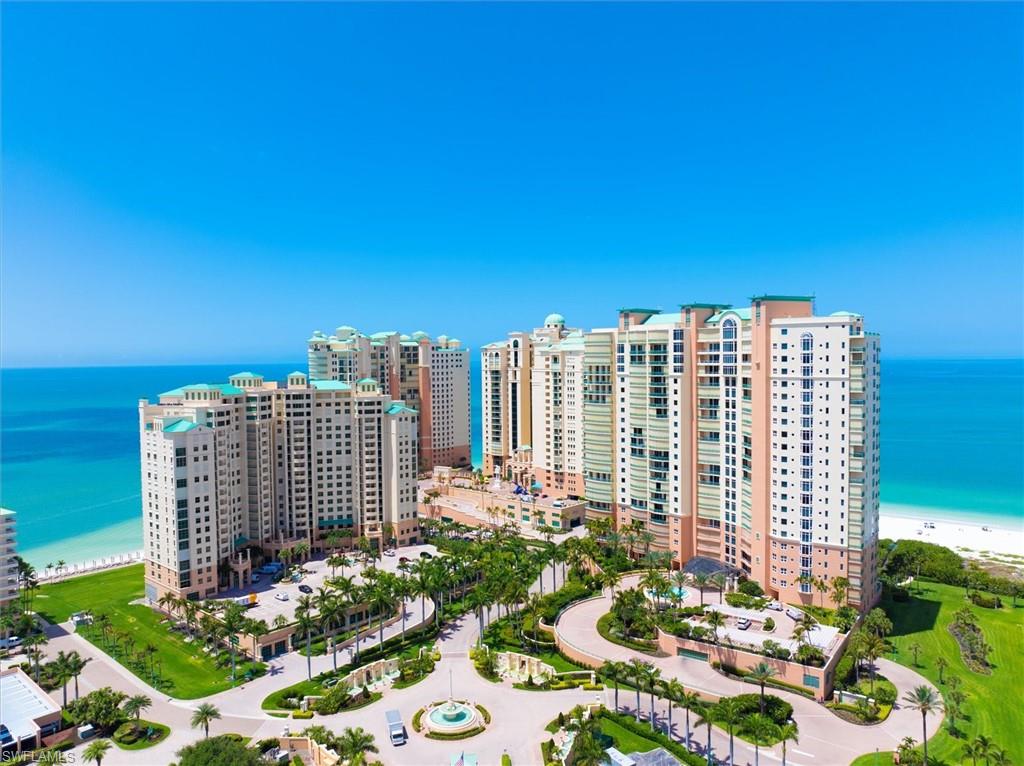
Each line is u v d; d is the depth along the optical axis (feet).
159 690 470.80
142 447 644.27
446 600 643.86
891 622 529.04
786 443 554.87
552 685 456.04
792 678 442.09
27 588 636.48
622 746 385.50
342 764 359.46
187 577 613.52
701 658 481.46
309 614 538.88
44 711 422.00
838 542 534.78
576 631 535.60
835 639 474.49
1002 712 422.00
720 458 645.51
